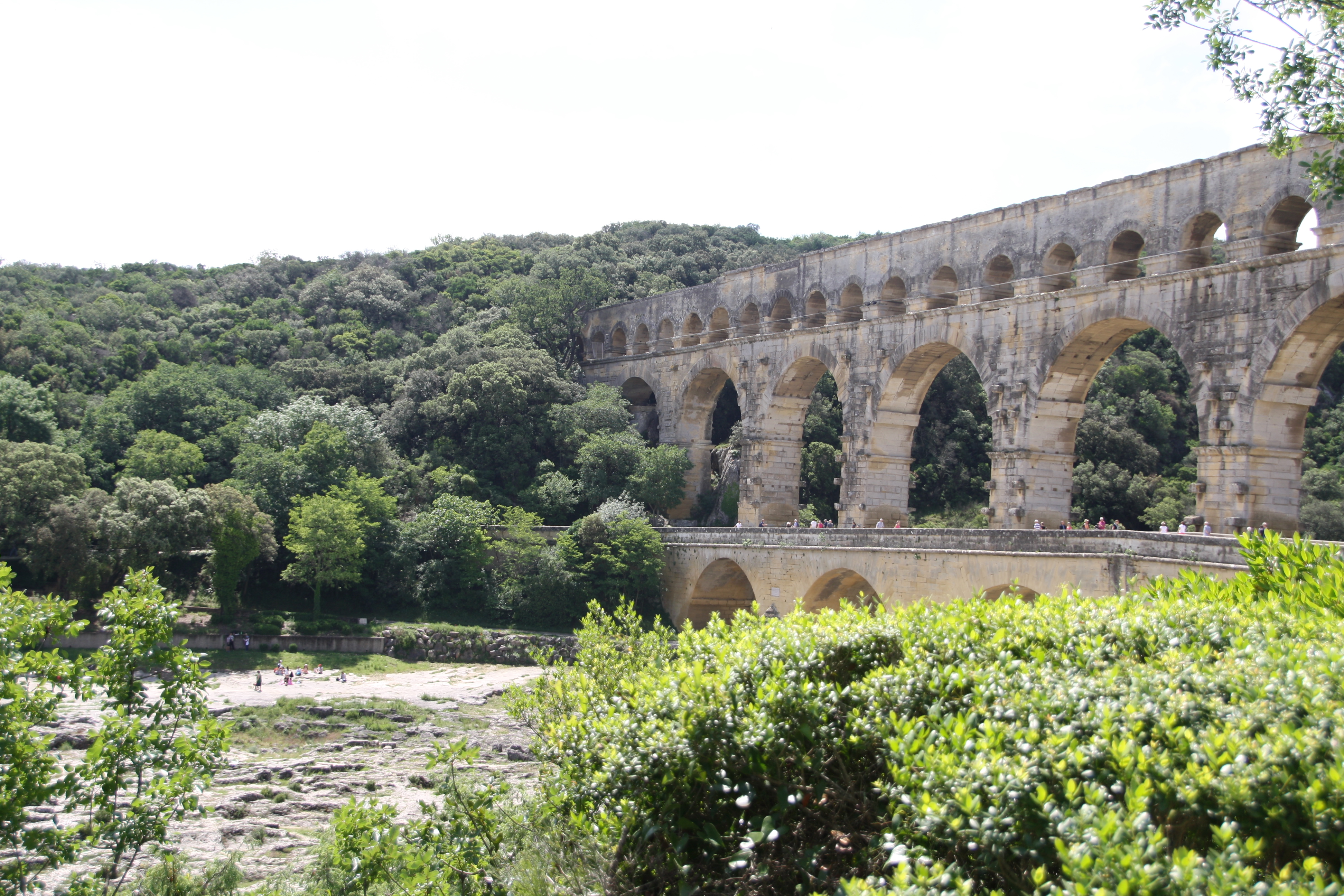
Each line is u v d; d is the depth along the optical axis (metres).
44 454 78.62
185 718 28.83
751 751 18.14
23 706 21.97
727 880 17.42
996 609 22.34
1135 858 11.92
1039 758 14.80
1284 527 48.66
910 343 68.56
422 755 52.16
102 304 124.75
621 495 90.94
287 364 111.44
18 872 22.31
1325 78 28.83
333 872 26.17
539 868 20.36
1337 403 99.06
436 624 80.81
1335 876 12.51
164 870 29.08
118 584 78.00
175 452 86.50
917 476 107.56
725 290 91.12
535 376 100.12
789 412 82.31
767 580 69.88
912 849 14.88
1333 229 45.84
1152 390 107.88
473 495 91.94
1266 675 15.95
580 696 23.02
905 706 18.09
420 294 141.25
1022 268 62.16
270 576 85.88
